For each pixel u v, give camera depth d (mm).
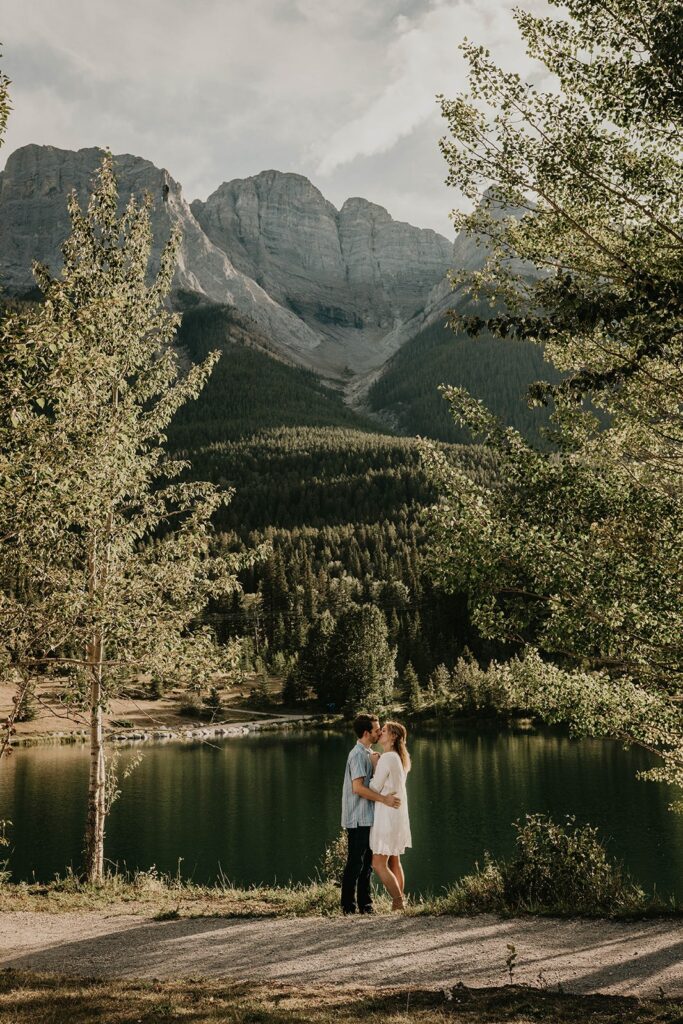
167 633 14008
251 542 162875
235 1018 5363
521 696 10961
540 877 9914
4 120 9109
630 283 8172
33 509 9547
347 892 9789
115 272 15648
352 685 99875
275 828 41219
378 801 9898
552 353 11938
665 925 8008
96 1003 5926
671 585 9258
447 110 9625
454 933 8133
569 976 6406
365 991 6203
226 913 10070
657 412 11289
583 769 57781
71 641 13688
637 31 8594
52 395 9555
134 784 57031
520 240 9859
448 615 121250
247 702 107938
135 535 15258
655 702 10352
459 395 11375
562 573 9344
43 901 11398
